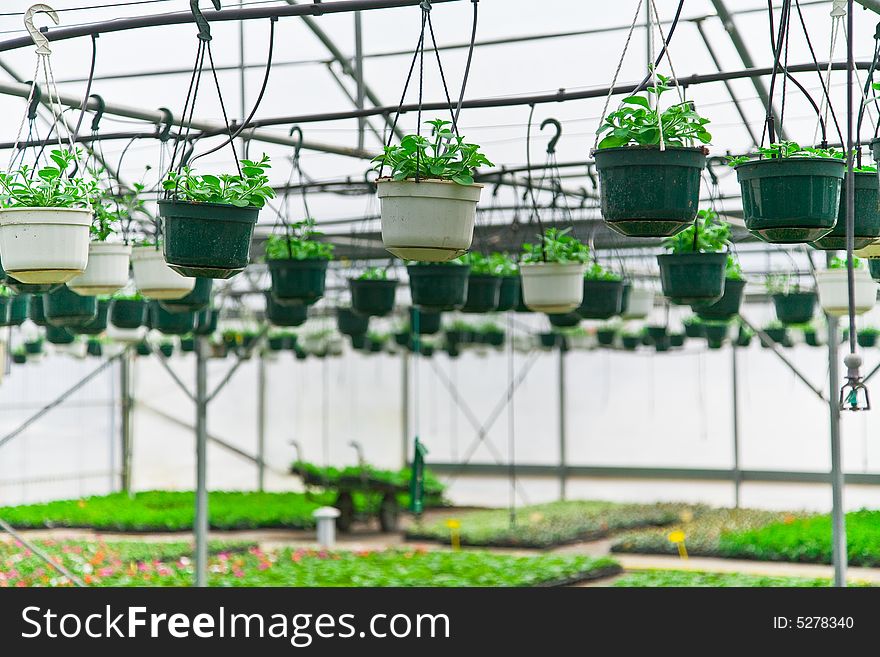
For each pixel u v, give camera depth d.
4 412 16.67
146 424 19.22
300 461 15.76
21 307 6.92
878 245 4.42
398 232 3.90
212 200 3.96
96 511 15.87
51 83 4.41
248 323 16.98
